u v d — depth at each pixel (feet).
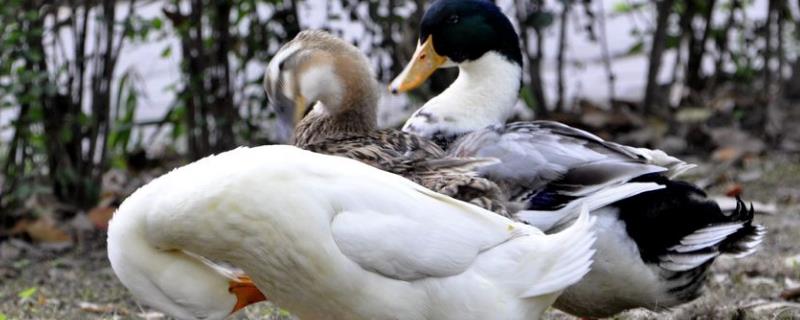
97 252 37.27
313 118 27.17
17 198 38.70
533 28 47.03
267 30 43.70
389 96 48.16
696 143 47.06
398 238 21.04
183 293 21.85
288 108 27.30
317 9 51.52
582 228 21.93
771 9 48.44
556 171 25.32
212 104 43.19
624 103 50.37
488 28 29.45
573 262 21.66
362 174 21.48
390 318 21.42
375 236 20.95
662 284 25.93
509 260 21.52
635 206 25.36
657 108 49.32
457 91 29.48
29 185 38.17
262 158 21.13
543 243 21.68
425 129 29.01
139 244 21.42
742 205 25.76
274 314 29.14
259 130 44.09
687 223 25.55
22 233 37.83
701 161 45.98
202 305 22.15
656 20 49.70
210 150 43.86
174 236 21.09
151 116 52.11
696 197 25.82
